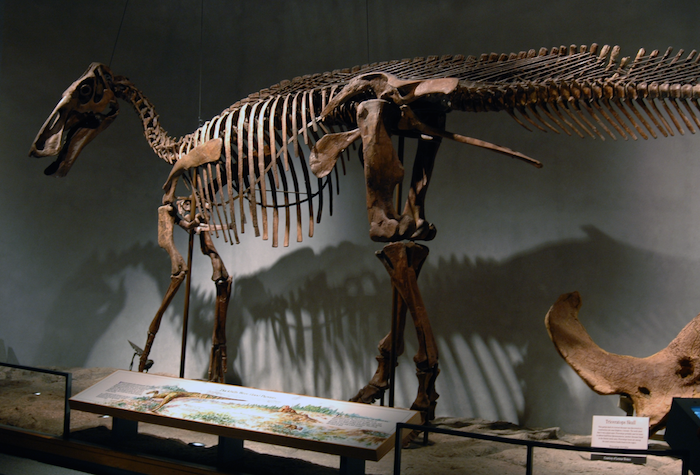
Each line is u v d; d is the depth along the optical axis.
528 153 4.76
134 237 6.34
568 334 3.85
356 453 2.97
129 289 6.32
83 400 3.83
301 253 5.72
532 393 4.64
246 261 6.02
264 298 5.88
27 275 6.39
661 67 3.50
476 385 4.87
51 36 6.37
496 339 4.80
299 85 4.65
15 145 6.35
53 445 3.94
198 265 6.24
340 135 4.05
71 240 6.39
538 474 3.52
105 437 4.05
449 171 5.06
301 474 3.52
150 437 4.14
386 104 3.84
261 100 4.76
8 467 3.86
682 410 3.01
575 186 4.59
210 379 5.38
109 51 6.42
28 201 6.38
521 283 4.73
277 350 5.77
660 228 4.29
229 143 4.60
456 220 5.01
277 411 3.49
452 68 4.06
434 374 4.02
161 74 6.33
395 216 3.84
